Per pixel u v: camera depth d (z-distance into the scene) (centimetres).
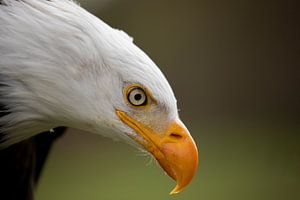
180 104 1480
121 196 1289
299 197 1308
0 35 551
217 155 1418
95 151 1397
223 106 1501
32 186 729
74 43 548
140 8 1483
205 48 1520
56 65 550
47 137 730
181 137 576
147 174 1345
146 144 577
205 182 1337
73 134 1401
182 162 575
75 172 1360
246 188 1322
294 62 1547
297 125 1513
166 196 1277
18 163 682
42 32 548
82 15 552
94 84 555
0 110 566
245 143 1455
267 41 1562
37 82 555
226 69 1525
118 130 573
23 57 550
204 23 1532
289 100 1529
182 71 1499
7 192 698
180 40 1509
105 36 550
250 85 1529
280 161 1409
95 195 1296
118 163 1380
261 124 1502
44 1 553
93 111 564
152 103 563
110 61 549
